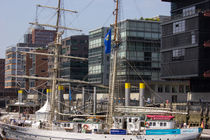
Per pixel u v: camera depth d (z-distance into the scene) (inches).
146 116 2272.4
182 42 3814.0
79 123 2442.2
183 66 3784.5
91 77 5196.9
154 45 4613.7
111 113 2468.0
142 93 3398.1
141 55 4537.4
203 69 3609.7
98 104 3922.2
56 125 2541.8
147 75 4547.2
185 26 3782.0
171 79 4116.6
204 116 3070.9
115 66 2566.4
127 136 2215.8
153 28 4628.4
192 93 4028.1
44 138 2511.1
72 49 6166.3
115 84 2593.5
